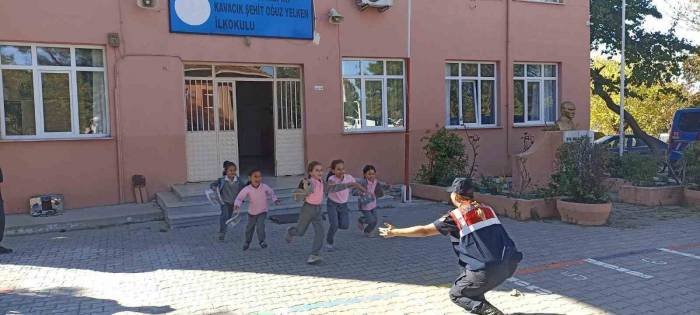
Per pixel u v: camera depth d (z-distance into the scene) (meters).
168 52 11.30
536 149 11.66
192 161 11.96
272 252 7.82
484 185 11.34
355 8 13.13
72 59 10.74
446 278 6.41
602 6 19.64
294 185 11.53
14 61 10.34
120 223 9.96
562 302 5.49
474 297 4.95
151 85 11.20
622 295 5.69
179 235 9.08
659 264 6.86
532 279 6.28
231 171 8.60
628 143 19.22
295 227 7.31
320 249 7.25
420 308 5.38
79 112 10.91
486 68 15.20
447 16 14.30
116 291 6.09
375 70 13.69
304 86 12.68
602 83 21.91
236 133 12.45
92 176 10.82
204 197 10.42
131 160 11.11
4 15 10.04
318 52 12.75
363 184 8.45
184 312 5.37
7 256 7.74
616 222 9.66
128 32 10.96
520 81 15.76
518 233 8.84
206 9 11.55
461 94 14.88
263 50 12.15
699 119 14.61
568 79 16.27
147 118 11.20
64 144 10.59
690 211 10.70
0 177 8.01
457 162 12.91
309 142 12.77
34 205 10.12
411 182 13.60
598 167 9.70
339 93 13.05
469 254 4.84
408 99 13.06
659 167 12.26
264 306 5.50
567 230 9.05
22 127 10.47
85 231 9.48
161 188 11.38
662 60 20.44
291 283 6.29
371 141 13.50
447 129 13.66
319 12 12.73
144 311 5.41
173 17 11.27
